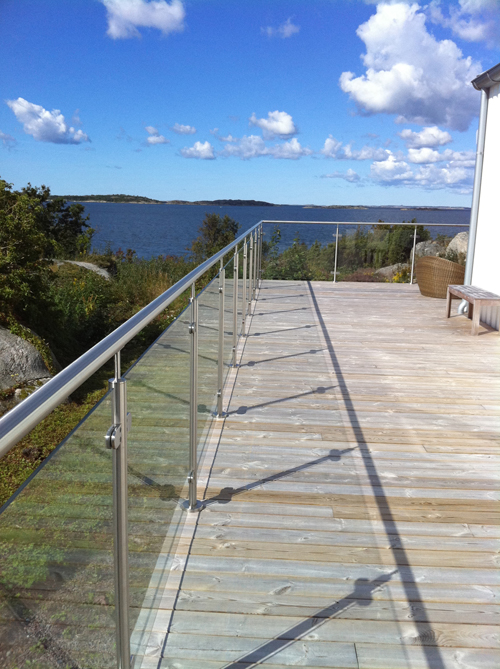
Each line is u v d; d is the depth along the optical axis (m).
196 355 2.24
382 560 1.95
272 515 2.21
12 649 0.71
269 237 8.55
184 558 1.93
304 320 5.91
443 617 1.68
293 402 3.48
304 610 1.69
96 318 11.53
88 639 1.02
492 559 1.97
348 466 2.65
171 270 15.12
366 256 8.49
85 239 18.61
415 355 4.60
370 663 1.50
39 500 0.77
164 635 1.58
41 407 0.74
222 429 3.04
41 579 0.80
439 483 2.50
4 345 7.95
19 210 9.00
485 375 4.09
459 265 7.11
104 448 1.08
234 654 1.52
